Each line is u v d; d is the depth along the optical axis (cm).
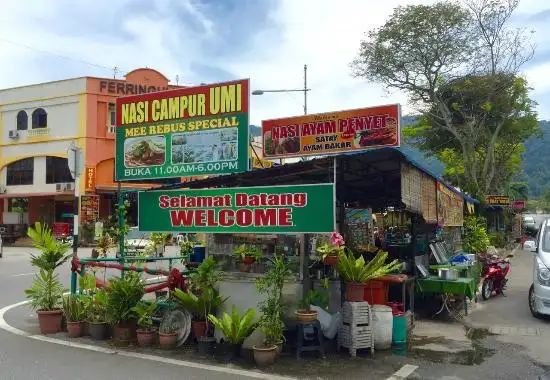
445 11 2898
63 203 3606
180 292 723
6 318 950
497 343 791
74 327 791
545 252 1024
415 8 2942
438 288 959
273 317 665
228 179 818
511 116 3181
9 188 3597
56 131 3416
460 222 1484
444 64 3027
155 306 752
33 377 596
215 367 638
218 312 746
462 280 968
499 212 3531
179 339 732
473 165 2889
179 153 847
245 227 742
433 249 1148
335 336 738
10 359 671
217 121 816
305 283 714
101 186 3250
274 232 720
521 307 1120
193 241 1043
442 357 702
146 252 1152
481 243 1664
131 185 3098
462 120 3325
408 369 641
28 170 3556
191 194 794
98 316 792
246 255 742
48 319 818
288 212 710
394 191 1002
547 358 706
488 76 2962
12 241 3528
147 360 668
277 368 634
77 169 901
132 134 890
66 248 880
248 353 690
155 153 867
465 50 2952
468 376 620
